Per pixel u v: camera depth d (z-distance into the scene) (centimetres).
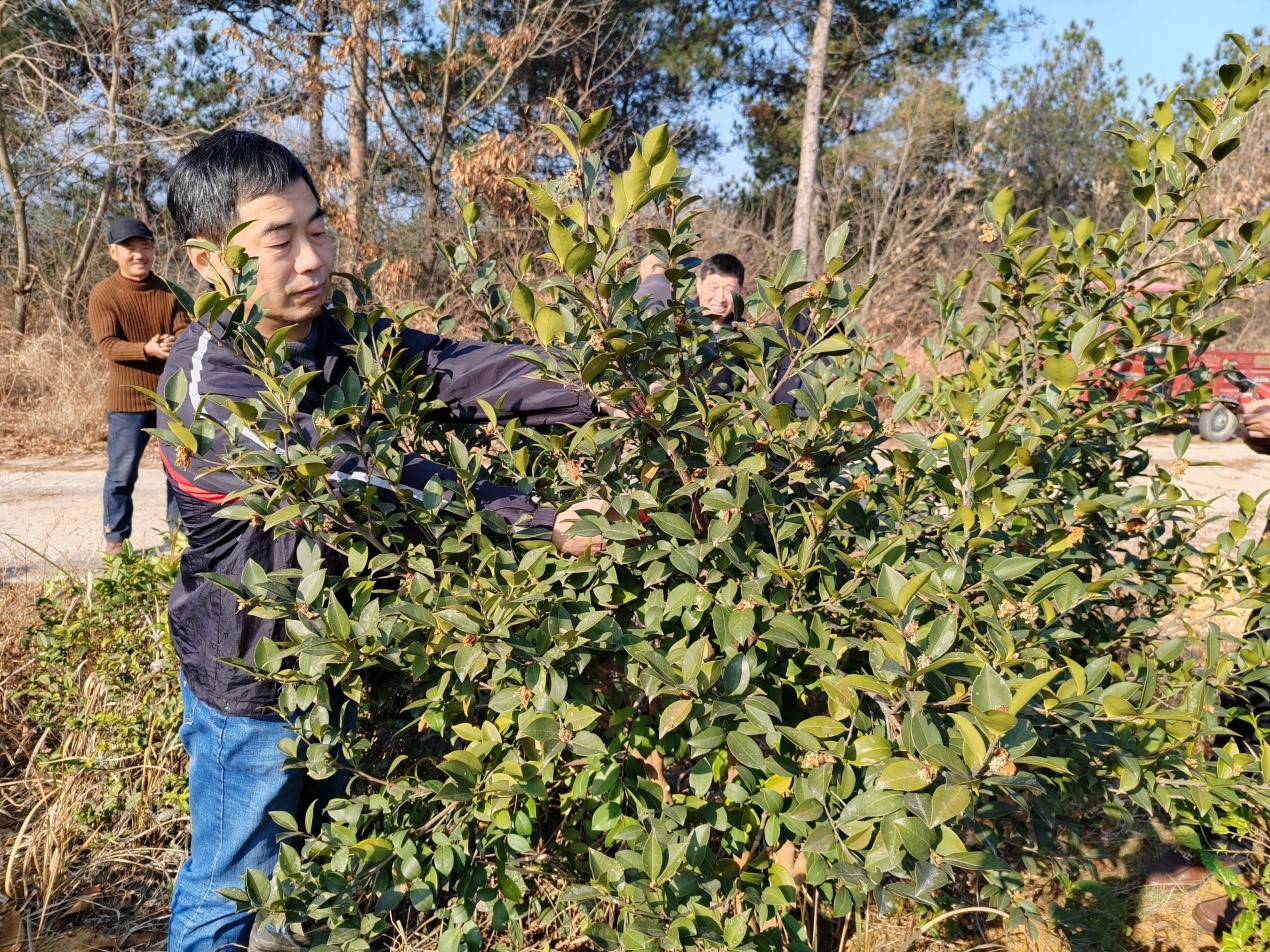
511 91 1636
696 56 1905
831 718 152
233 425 171
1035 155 1944
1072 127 1959
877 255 1418
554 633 162
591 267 150
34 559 525
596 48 1499
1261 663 206
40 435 985
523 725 163
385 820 201
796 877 206
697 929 163
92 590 334
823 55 1720
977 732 118
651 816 181
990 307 222
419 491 178
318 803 222
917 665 138
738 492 160
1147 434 243
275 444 167
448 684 189
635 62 1838
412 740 234
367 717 233
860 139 1920
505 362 207
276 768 197
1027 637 172
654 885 165
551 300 200
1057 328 228
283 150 188
